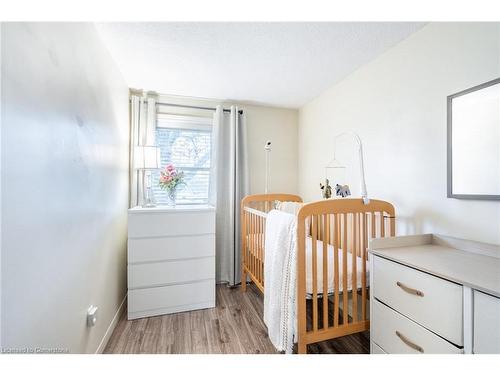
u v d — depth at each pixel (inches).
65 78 43.4
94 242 57.7
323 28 62.7
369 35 65.8
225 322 78.2
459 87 54.0
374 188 78.2
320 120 110.1
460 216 54.2
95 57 60.0
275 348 64.5
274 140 127.7
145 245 81.5
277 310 61.6
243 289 103.7
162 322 78.2
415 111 64.3
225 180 117.5
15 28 30.7
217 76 91.7
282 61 80.1
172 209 84.4
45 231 37.1
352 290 60.1
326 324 57.1
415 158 64.4
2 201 28.5
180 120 114.0
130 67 84.3
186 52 74.7
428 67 60.8
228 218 116.1
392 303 48.0
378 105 76.7
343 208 58.6
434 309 39.8
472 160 51.3
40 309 35.9
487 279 36.1
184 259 85.8
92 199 56.3
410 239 56.7
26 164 32.8
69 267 44.7
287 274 59.6
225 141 118.2
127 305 86.3
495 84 47.4
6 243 29.2
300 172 129.0
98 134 61.2
